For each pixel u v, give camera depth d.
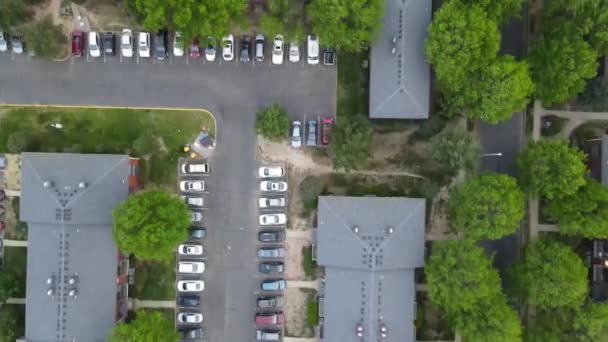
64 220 63.25
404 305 65.25
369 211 65.12
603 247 67.75
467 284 60.25
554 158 61.75
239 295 70.06
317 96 69.75
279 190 69.31
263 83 69.81
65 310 63.78
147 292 69.50
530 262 63.09
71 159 64.62
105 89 69.44
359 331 64.00
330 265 65.38
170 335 63.78
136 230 59.94
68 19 69.06
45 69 69.38
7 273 66.31
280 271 69.12
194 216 69.25
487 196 60.28
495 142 69.81
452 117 68.94
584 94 68.31
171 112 69.56
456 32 59.75
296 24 63.34
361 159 65.25
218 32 62.41
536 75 64.44
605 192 62.03
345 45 64.31
